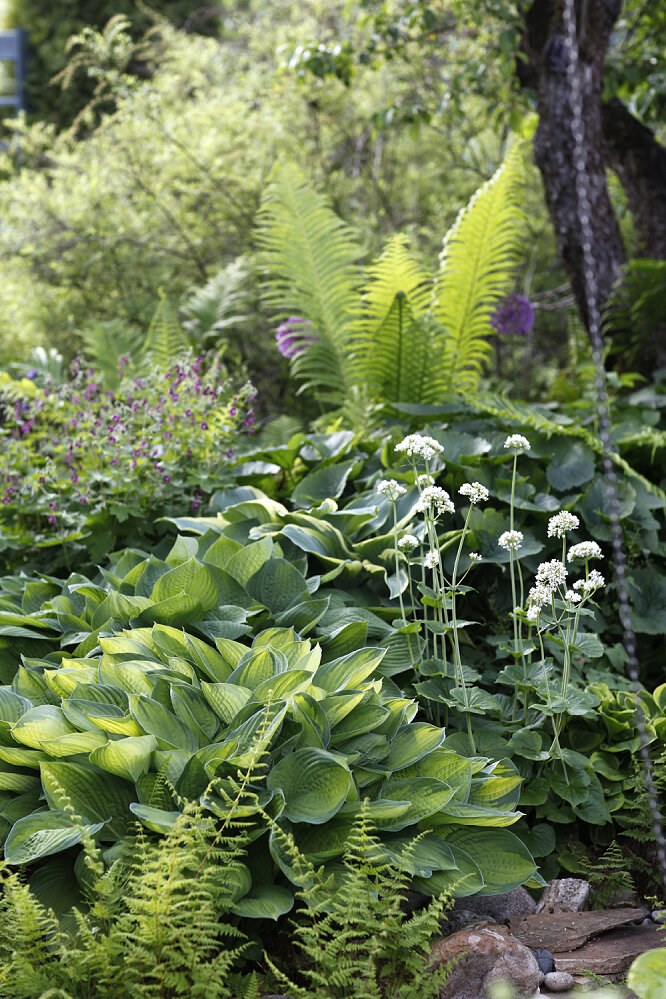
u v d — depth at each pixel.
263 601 2.68
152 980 1.64
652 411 4.15
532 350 7.20
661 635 3.12
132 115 6.54
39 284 6.41
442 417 3.71
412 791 1.97
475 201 4.23
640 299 4.63
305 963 1.81
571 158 4.74
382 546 2.90
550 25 4.70
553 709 2.26
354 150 7.13
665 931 2.00
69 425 3.69
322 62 5.13
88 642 2.43
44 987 1.57
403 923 1.83
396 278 4.31
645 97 5.70
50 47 10.84
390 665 2.52
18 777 2.02
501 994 1.72
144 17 10.71
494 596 3.00
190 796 1.88
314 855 1.85
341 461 3.55
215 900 1.72
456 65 6.12
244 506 3.11
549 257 7.28
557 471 3.32
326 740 2.01
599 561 3.15
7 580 3.05
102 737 1.95
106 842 1.90
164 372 3.80
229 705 2.07
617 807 2.30
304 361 4.47
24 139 7.36
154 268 6.52
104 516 3.36
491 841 2.00
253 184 6.30
